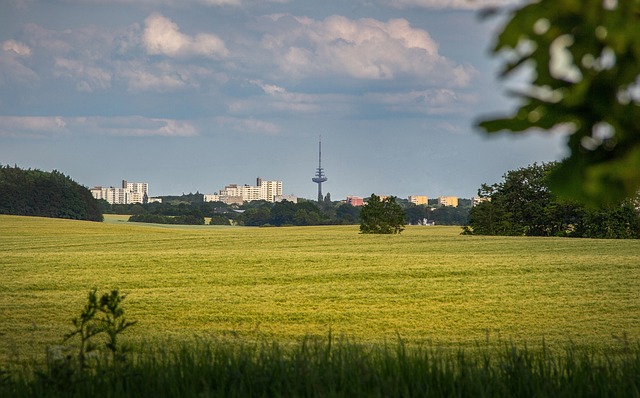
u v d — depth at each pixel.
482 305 40.78
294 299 43.34
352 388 6.48
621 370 7.41
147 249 83.38
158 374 7.33
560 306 39.88
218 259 63.97
